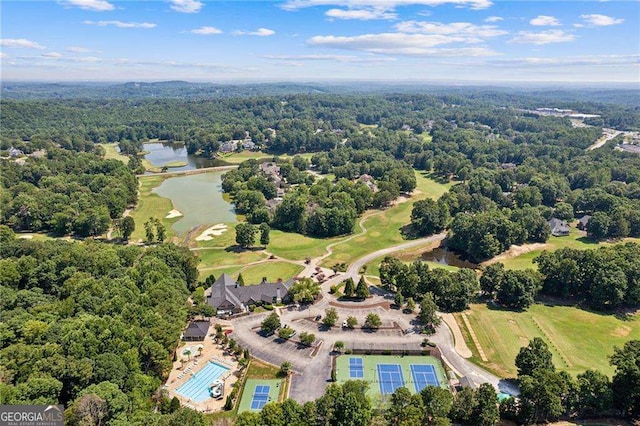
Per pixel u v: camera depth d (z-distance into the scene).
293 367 89.75
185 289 113.44
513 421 73.69
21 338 81.12
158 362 81.50
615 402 74.25
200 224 184.38
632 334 103.44
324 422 67.81
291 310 112.62
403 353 94.44
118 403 64.88
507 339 100.12
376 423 68.69
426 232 176.00
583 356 93.94
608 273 114.31
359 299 118.50
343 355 94.19
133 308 91.88
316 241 166.88
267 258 149.38
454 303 113.25
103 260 119.25
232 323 106.44
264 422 65.69
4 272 106.94
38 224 172.00
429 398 70.44
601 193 193.38
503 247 154.62
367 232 178.00
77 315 91.25
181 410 66.81
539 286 118.62
